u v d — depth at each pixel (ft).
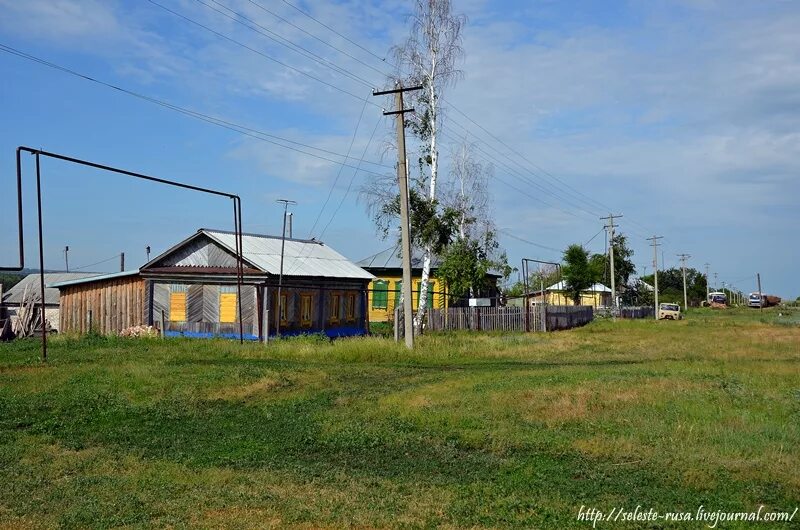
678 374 61.26
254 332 106.11
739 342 111.96
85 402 48.01
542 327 137.59
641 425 39.86
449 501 27.20
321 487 29.43
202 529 23.85
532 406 45.44
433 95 121.29
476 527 24.13
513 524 24.54
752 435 37.29
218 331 109.70
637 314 254.06
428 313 139.33
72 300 122.21
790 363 74.59
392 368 71.05
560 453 34.60
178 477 31.09
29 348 83.20
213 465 33.53
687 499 27.27
